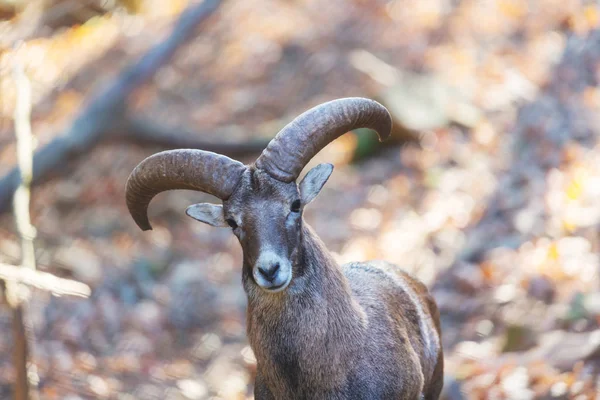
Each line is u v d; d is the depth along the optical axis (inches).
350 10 967.0
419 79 789.2
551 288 479.5
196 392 488.1
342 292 272.4
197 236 685.3
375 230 636.1
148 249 673.0
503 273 517.7
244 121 843.4
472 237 570.3
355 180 711.1
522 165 642.2
